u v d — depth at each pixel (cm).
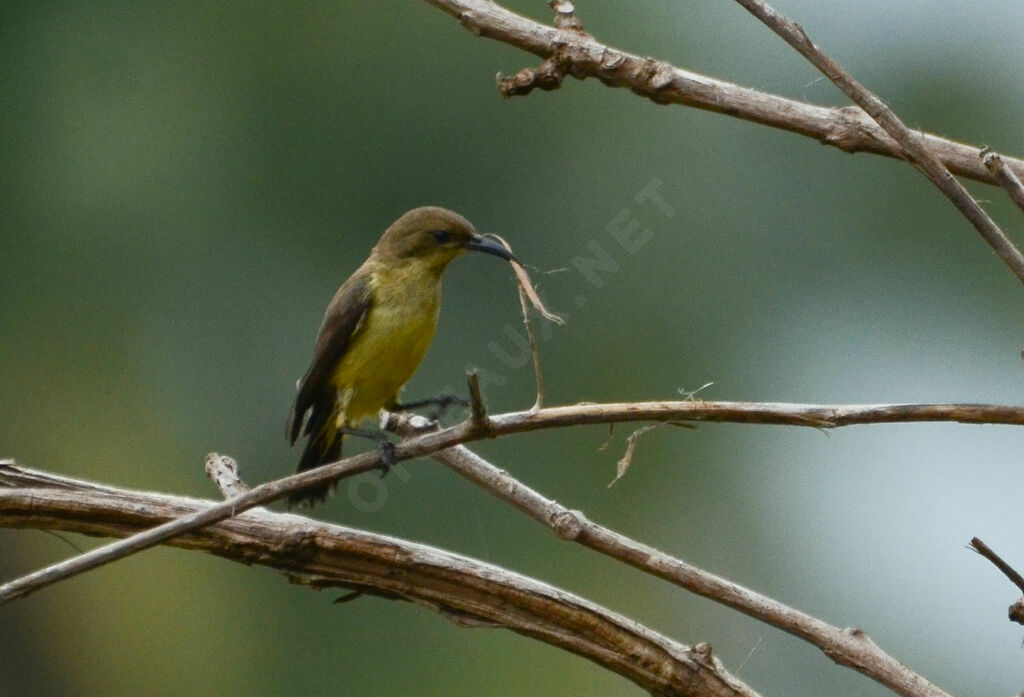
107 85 1586
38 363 1528
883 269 1436
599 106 1481
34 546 1452
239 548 578
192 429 1509
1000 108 1411
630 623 564
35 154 1573
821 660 1189
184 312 1544
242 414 1517
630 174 1469
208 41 1589
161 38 1580
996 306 1430
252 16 1594
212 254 1555
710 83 571
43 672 1411
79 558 506
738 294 1433
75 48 1589
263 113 1575
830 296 1438
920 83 1426
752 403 539
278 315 1545
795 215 1438
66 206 1563
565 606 565
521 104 1512
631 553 553
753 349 1416
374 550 573
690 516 1367
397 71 1551
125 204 1563
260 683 1379
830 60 520
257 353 1534
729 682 558
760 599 542
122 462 1496
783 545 1341
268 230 1560
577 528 557
